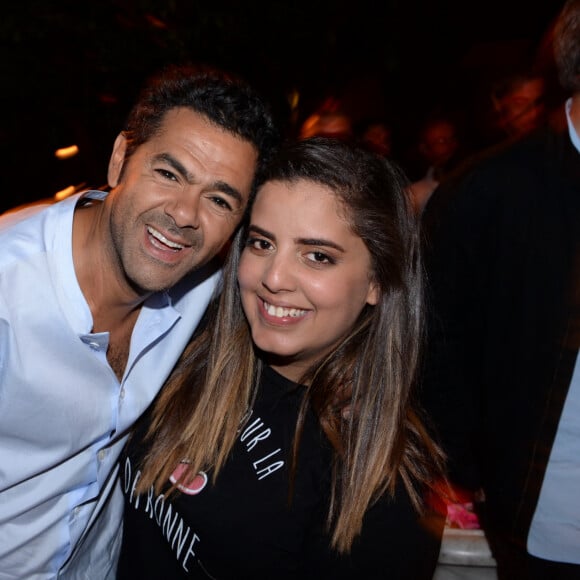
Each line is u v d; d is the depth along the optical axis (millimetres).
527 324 1784
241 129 1586
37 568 1773
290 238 1494
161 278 1649
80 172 5336
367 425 1547
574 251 1722
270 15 5027
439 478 1547
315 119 3824
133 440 1759
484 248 1816
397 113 5934
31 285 1596
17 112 5156
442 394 1966
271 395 1632
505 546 2031
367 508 1473
